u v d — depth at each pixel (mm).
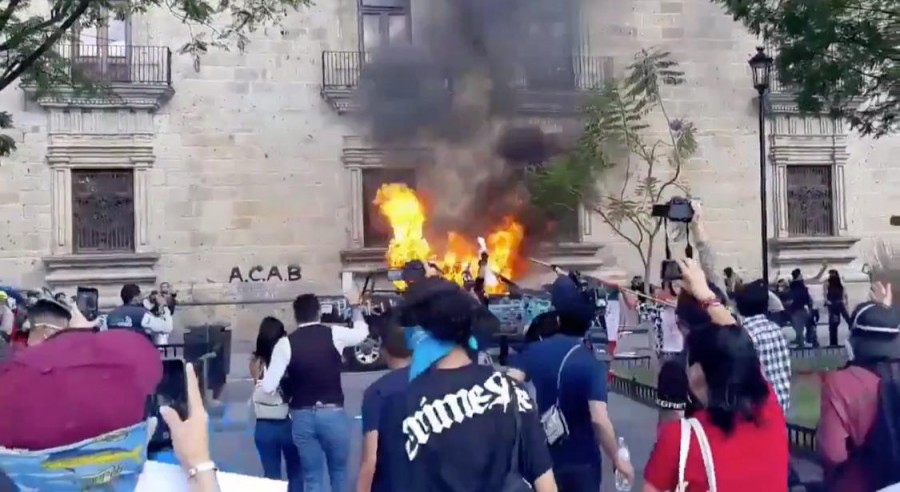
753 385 2824
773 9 9445
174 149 19141
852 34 9055
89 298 8773
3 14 9180
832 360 13047
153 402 2465
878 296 4184
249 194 19484
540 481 2580
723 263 21625
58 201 18391
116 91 18281
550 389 4121
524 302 13539
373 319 13539
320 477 5438
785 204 22094
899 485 3148
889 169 22734
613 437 4098
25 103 18250
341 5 20016
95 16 10352
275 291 19203
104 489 1913
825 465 4109
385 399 2746
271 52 19688
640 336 15266
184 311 18422
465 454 2469
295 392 5383
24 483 1851
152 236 18938
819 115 11102
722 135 21703
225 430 9242
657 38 21312
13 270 18203
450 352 2631
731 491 2752
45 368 1876
